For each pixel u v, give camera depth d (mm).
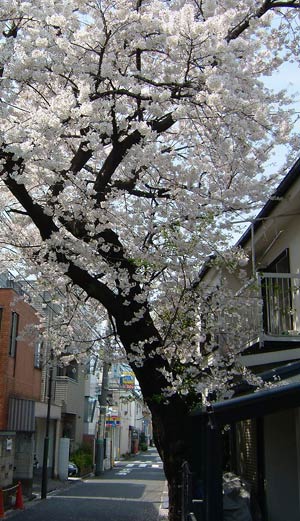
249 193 8695
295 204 9844
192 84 8195
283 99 8859
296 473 10234
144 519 14828
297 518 10062
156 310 9766
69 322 11414
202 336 9148
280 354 9578
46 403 24844
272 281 10734
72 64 7949
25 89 9188
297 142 8555
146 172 9164
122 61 8820
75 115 7676
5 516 15477
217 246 8961
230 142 8633
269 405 6137
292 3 8766
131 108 9281
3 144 7676
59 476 27328
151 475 31844
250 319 9273
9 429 19031
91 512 16344
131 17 8133
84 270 8797
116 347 11398
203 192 8867
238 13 8359
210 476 5949
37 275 11047
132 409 65188
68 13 7855
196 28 7363
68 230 9047
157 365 8609
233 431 14250
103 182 8906
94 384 40031
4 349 19391
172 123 8961
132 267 8859
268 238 11539
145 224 8641
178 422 8391
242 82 8195
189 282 9367
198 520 6988
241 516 8797
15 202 10648
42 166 8094
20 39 7805
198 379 8711
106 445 37875
